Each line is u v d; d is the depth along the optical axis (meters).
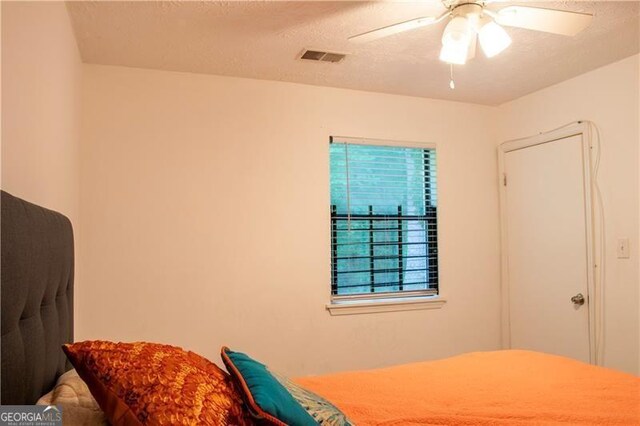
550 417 1.45
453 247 3.43
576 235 2.92
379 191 3.29
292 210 2.99
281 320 2.92
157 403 0.85
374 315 3.16
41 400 0.99
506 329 3.46
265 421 0.98
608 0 1.97
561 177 3.03
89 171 2.59
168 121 2.75
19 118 1.19
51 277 1.17
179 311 2.71
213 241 2.80
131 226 2.65
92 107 2.62
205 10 2.02
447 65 2.71
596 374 1.88
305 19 2.12
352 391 1.73
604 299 2.74
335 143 3.14
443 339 3.34
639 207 2.55
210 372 1.08
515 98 3.41
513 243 3.42
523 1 1.97
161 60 2.60
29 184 1.31
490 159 3.57
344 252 3.18
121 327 2.60
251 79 2.94
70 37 2.11
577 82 2.92
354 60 2.63
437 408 1.56
